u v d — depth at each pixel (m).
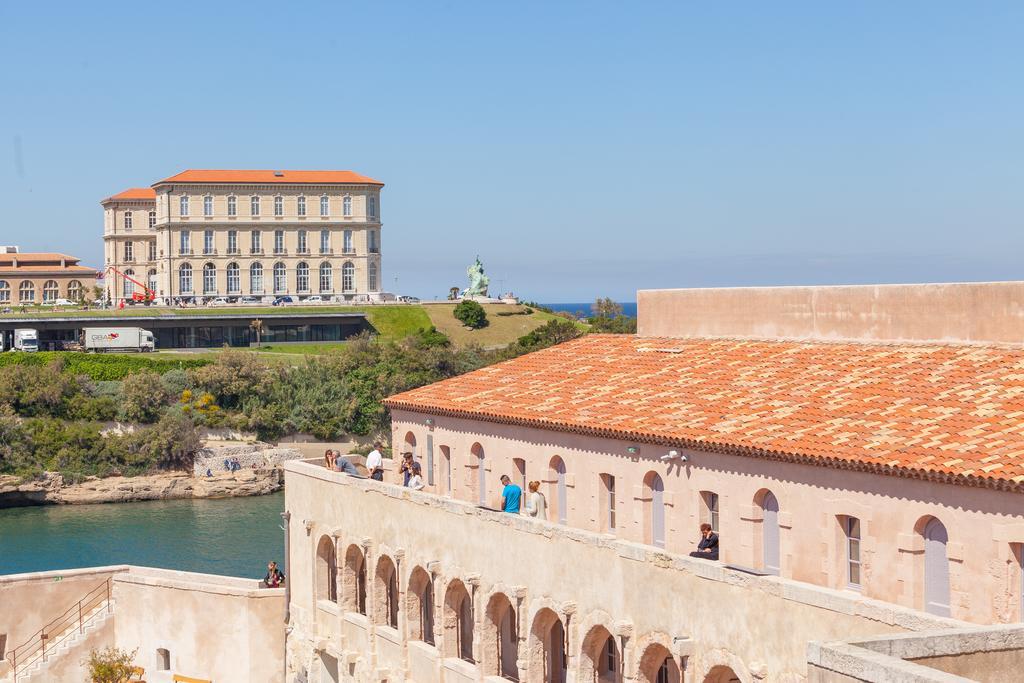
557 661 38.09
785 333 43.81
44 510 121.88
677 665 30.47
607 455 39.12
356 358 153.75
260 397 144.50
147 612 56.34
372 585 45.97
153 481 129.00
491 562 38.09
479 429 46.19
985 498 26.80
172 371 147.00
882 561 29.30
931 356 36.88
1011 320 35.69
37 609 57.25
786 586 26.20
